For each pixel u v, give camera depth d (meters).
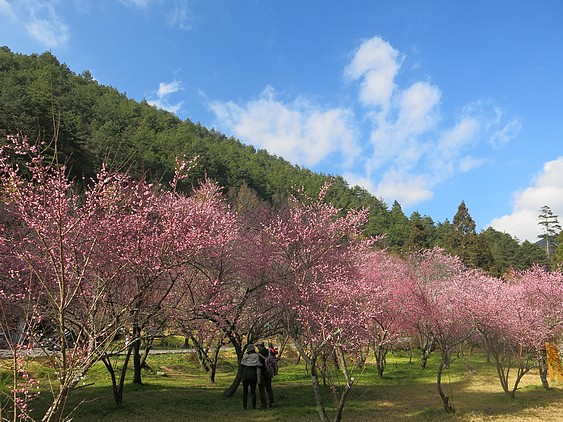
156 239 7.44
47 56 71.31
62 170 6.20
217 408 9.86
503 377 12.11
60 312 4.45
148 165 27.31
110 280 6.12
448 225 78.50
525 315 13.10
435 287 22.05
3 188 6.12
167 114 90.12
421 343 21.39
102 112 50.66
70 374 4.41
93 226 6.71
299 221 11.45
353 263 12.50
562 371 15.22
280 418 8.95
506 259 64.81
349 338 9.74
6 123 13.85
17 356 4.70
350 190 95.75
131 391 11.90
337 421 7.51
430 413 9.70
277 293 10.45
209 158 51.78
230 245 11.62
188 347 23.38
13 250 7.32
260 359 10.11
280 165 103.75
